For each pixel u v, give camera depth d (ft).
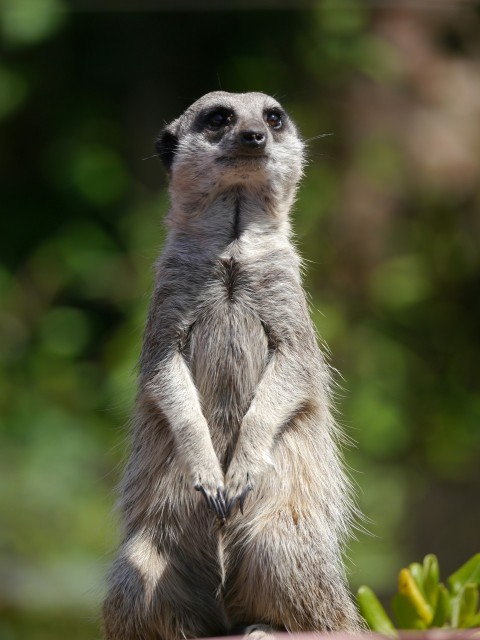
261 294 31.19
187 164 32.12
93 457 67.21
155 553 30.68
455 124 75.25
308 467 30.81
